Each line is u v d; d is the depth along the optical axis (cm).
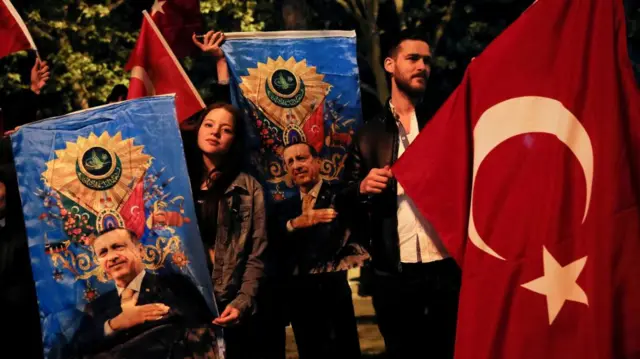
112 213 480
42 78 627
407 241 503
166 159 484
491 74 452
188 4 621
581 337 418
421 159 466
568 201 426
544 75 441
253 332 532
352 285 1233
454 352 462
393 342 520
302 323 565
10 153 528
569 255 424
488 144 446
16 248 520
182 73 564
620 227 414
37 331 529
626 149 421
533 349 425
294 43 552
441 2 1500
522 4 1509
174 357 478
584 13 438
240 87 544
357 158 532
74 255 477
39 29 1358
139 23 1521
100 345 477
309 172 543
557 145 430
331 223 540
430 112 531
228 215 505
